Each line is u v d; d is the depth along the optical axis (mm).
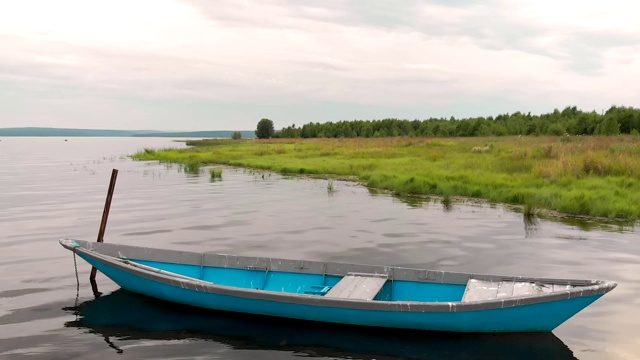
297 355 6887
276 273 9234
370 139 66375
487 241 13156
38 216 17234
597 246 12531
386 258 11547
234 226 15266
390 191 23047
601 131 51719
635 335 7434
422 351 7004
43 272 10562
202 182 27484
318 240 13352
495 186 21578
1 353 6863
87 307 8625
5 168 40469
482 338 7398
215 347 7125
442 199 20344
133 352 6938
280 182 27094
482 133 73000
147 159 49062
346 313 7516
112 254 9773
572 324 7855
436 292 8492
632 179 20312
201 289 8070
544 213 16953
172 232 14430
